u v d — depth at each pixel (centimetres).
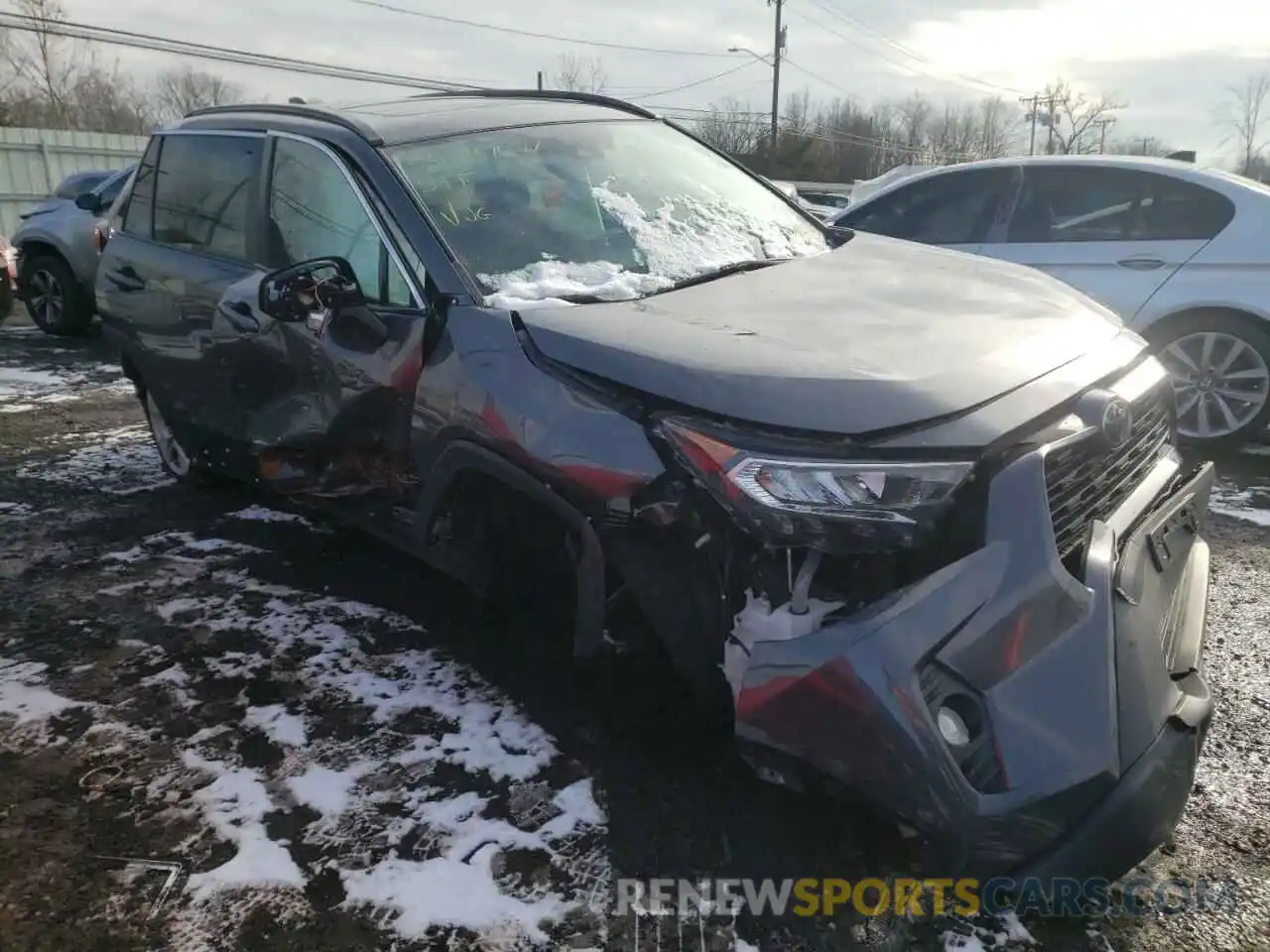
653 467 230
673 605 233
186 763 282
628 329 258
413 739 288
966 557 213
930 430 218
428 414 288
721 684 233
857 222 659
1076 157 592
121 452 584
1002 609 209
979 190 613
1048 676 208
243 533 452
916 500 212
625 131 397
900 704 201
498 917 223
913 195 641
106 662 338
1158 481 263
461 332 282
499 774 271
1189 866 237
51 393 746
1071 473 229
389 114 364
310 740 290
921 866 230
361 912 226
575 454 242
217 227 405
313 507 371
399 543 330
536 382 257
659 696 266
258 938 220
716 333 254
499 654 333
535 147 360
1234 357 545
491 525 290
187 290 407
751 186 405
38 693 320
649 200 358
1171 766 215
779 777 225
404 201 315
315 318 330
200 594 388
